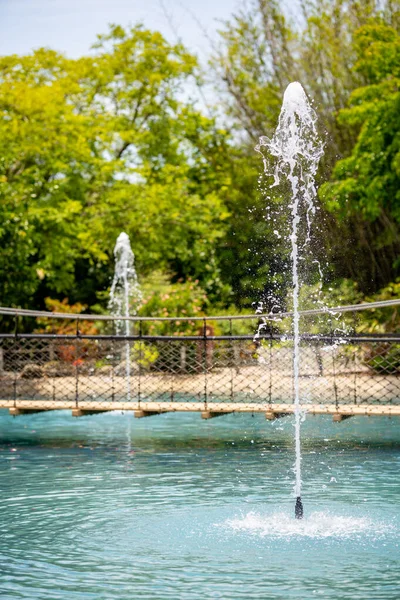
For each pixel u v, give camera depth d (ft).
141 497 29.81
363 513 27.14
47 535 24.64
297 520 26.30
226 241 90.38
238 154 97.14
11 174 86.22
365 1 84.69
